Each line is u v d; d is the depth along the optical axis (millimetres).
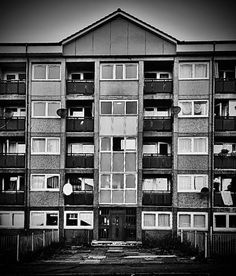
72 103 29391
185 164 27609
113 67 28266
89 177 29031
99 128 27922
